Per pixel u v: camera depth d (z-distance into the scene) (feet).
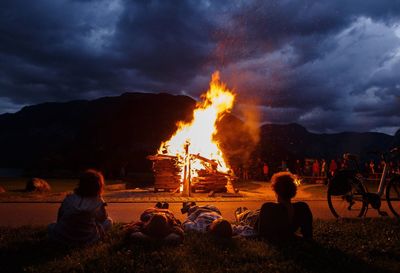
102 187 19.34
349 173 29.86
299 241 19.69
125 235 19.33
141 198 44.37
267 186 75.77
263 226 20.24
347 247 19.36
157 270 15.19
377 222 26.61
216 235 19.81
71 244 18.52
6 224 27.04
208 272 15.11
